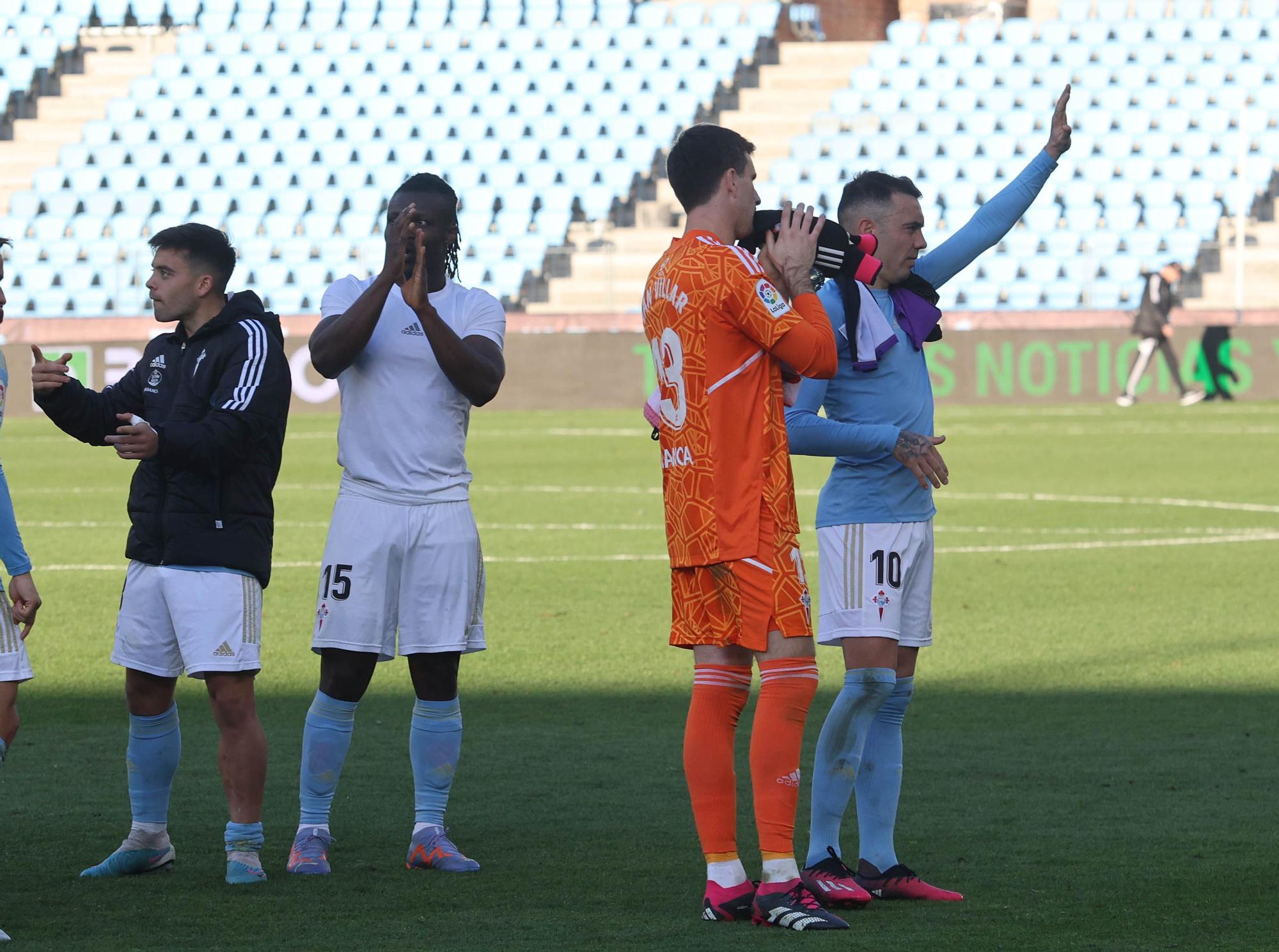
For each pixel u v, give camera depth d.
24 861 16.92
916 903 15.32
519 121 117.88
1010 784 20.47
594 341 99.31
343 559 17.22
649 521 50.84
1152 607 35.25
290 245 110.00
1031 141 115.00
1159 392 97.62
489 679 28.03
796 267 14.78
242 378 16.36
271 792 20.36
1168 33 122.50
